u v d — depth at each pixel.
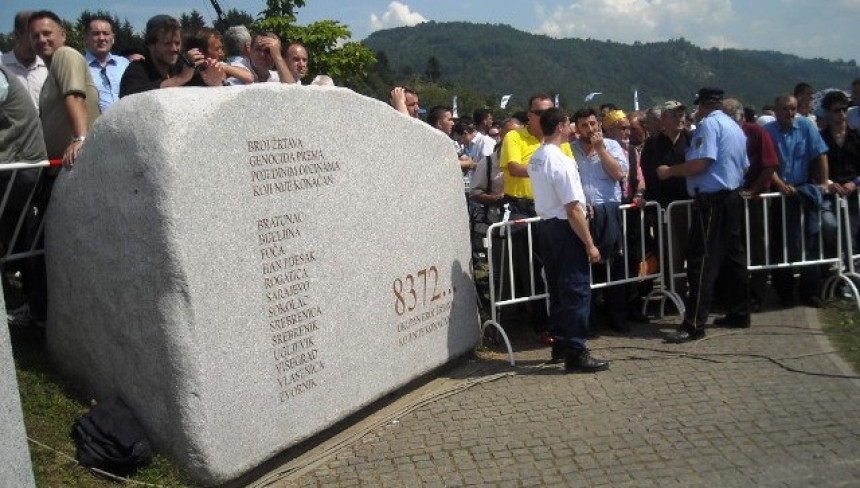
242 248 4.21
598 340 6.90
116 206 4.08
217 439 3.97
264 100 4.42
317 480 4.27
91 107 5.08
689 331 6.73
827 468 4.12
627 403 5.21
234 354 4.11
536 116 6.81
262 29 12.62
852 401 5.07
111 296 4.20
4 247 4.91
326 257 4.79
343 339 4.88
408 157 5.70
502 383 5.78
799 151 7.67
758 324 7.20
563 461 4.36
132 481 3.89
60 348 4.64
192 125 3.99
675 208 7.50
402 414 5.20
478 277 8.12
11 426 3.35
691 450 4.43
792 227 7.66
